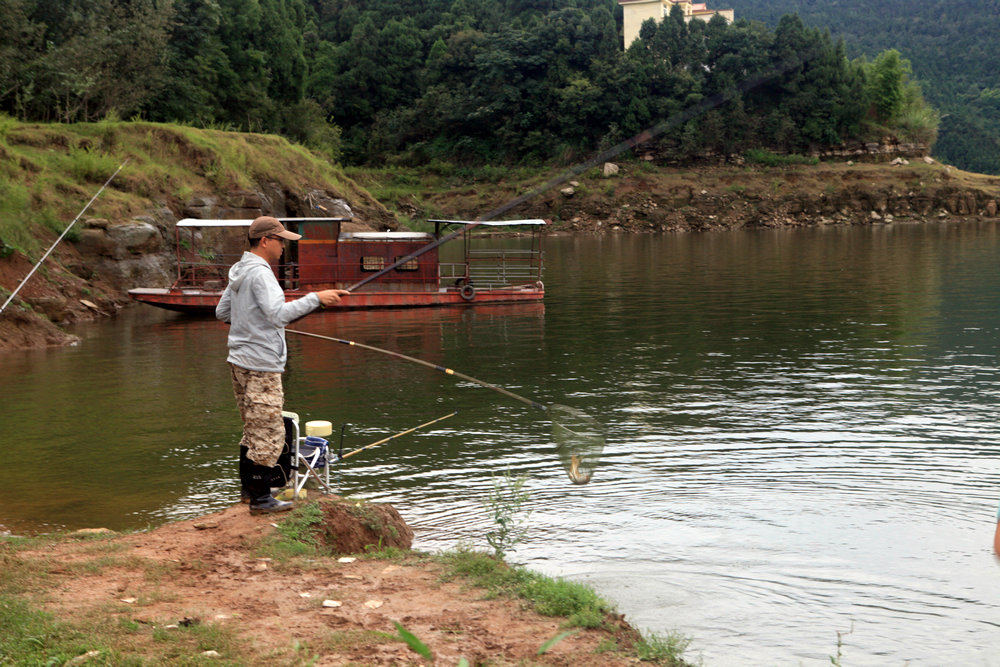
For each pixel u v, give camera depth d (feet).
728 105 279.90
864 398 45.29
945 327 69.05
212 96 185.98
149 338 68.90
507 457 35.73
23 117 119.44
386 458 35.78
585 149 281.33
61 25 132.57
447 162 295.07
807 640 19.02
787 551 24.82
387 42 327.47
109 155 102.06
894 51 295.69
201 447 37.81
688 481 31.91
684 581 22.58
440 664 14.49
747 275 116.37
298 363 58.08
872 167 276.21
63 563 18.98
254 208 110.73
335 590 17.95
